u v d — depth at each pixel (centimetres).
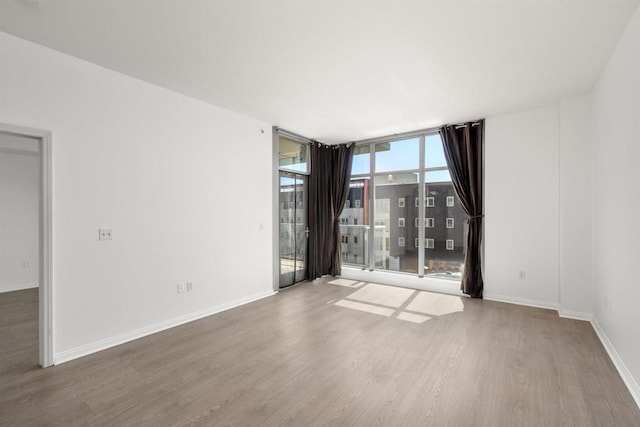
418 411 200
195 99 379
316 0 204
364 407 204
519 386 228
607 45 259
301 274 574
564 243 377
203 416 196
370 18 223
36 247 538
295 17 223
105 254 298
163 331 339
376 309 412
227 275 418
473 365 260
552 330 335
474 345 299
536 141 416
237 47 263
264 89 351
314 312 401
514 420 190
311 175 584
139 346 300
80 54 274
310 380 238
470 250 460
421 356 277
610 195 283
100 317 294
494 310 405
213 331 338
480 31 239
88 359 273
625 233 243
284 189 536
